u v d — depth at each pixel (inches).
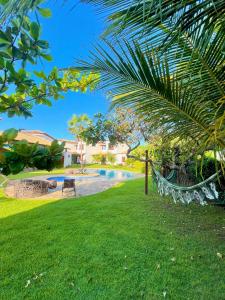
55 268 136.6
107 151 1565.0
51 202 332.5
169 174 291.4
